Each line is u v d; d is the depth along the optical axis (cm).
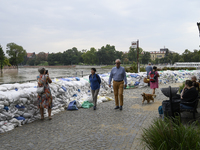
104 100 917
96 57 14138
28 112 604
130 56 13525
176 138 345
